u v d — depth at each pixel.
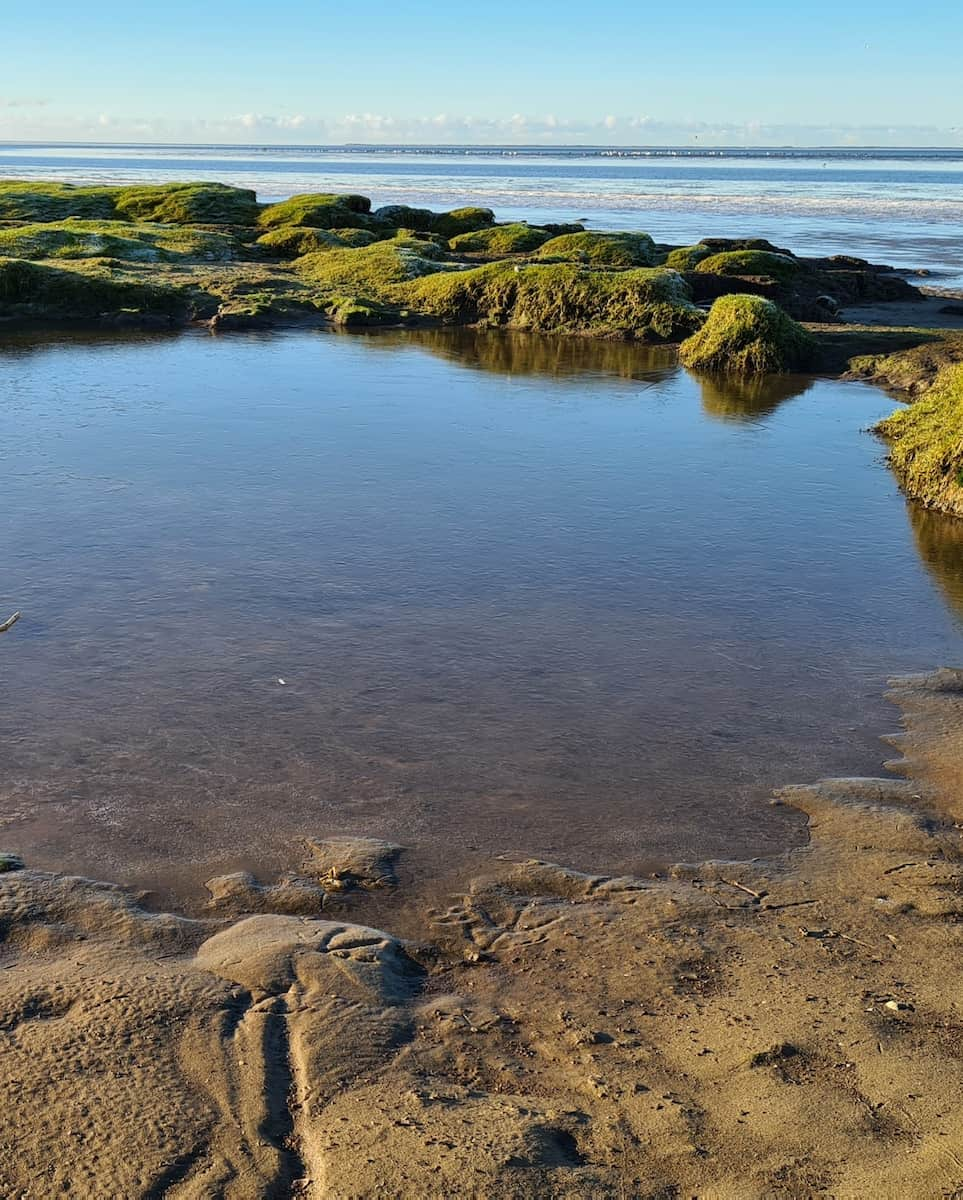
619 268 23.73
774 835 5.22
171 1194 3.19
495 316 21.12
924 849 5.08
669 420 13.55
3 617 7.36
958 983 4.16
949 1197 3.19
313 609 7.65
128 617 7.43
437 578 8.27
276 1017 3.89
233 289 22.20
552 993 4.09
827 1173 3.28
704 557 8.90
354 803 5.41
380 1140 3.36
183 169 138.62
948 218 50.44
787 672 6.91
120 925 4.44
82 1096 3.51
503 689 6.60
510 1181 3.22
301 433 12.28
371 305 21.19
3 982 4.05
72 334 19.09
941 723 6.29
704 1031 3.88
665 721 6.28
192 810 5.30
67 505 9.62
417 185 92.56
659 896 4.72
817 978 4.18
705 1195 3.21
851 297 24.42
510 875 4.88
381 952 4.28
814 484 11.01
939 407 12.18
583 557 8.80
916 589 8.35
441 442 12.12
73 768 5.63
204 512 9.55
